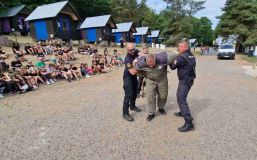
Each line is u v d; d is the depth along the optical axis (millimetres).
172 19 44219
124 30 45781
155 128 5477
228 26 37219
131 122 5906
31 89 10453
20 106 7836
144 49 7121
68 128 5664
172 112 6551
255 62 22266
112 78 13375
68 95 9211
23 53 17359
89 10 52625
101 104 7668
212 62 23062
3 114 7004
